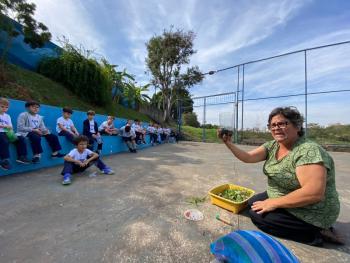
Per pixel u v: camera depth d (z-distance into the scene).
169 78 15.48
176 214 2.01
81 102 8.21
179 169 4.07
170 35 14.88
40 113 4.41
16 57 7.61
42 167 3.76
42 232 1.60
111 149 6.02
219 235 1.65
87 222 1.79
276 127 1.57
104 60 11.46
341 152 7.27
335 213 1.49
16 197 2.29
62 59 8.23
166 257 1.35
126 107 13.64
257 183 3.24
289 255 1.10
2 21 6.04
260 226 1.71
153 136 9.28
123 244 1.48
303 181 1.37
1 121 3.03
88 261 1.29
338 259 1.40
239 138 9.56
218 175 3.68
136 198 2.40
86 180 3.04
